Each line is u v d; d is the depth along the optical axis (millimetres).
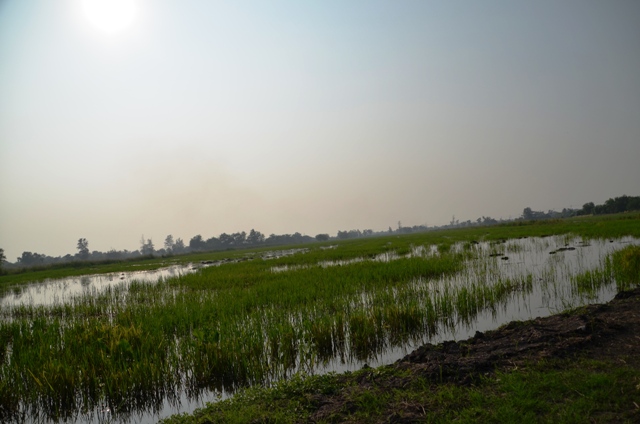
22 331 11930
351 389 6359
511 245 31141
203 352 8406
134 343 9625
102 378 7883
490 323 10711
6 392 7352
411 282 16500
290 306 13516
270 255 53094
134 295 21047
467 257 24375
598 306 9180
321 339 9227
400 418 5312
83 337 10211
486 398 5512
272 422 5664
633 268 12906
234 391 7832
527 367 6227
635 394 5113
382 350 9367
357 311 11383
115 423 7027
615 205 103312
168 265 47531
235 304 13719
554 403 5230
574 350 6672
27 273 52500
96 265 63406
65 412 7426
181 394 7902
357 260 30359
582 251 23750
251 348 8562
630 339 6895
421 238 60188
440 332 10250
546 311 11242
